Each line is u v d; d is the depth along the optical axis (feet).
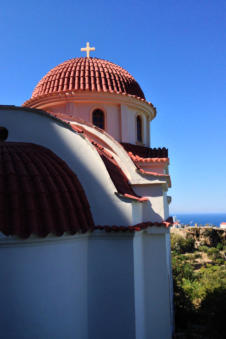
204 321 51.96
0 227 19.77
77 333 23.85
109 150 35.81
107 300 25.30
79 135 28.48
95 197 27.27
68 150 28.60
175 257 172.35
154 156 43.24
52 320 22.04
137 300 26.58
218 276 111.34
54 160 27.40
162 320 30.14
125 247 25.49
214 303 52.90
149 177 33.99
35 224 20.86
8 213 20.77
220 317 45.93
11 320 20.45
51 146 28.91
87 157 28.14
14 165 23.84
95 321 25.21
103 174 27.45
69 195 25.12
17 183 22.36
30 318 21.06
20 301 20.81
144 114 49.29
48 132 29.17
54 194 23.48
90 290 25.63
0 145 26.53
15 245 20.80
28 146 27.94
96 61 50.62
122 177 32.71
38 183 23.15
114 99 43.65
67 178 26.20
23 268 21.06
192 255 187.11
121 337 24.68
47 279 22.06
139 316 27.35
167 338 29.78
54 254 22.61
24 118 29.55
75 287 24.18
